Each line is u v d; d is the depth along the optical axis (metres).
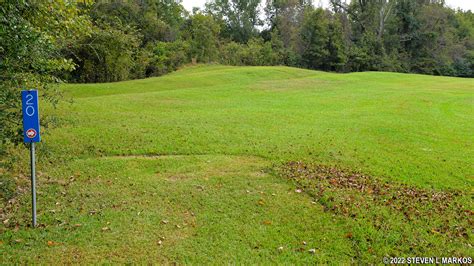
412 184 8.02
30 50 6.17
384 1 56.19
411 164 9.38
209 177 8.01
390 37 56.94
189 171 8.38
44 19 7.47
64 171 8.09
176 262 4.90
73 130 11.22
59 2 7.66
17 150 8.92
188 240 5.43
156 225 5.84
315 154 10.01
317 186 7.57
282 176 8.16
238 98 20.09
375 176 8.46
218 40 57.72
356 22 59.06
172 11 52.47
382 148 10.83
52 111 13.85
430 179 8.34
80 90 21.78
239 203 6.72
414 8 57.44
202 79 28.81
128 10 38.44
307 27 53.84
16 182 7.25
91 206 6.44
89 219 5.96
